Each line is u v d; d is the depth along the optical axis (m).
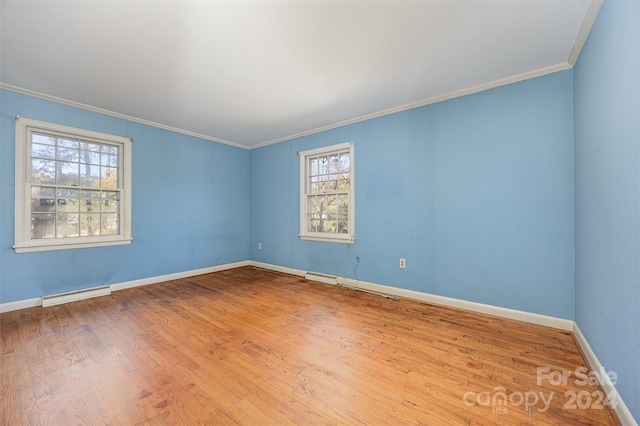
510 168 2.67
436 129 3.13
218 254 4.89
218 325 2.53
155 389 1.61
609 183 1.54
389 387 1.63
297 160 4.61
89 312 2.85
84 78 2.65
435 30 1.96
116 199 3.67
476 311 2.86
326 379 1.71
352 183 3.86
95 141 3.48
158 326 2.50
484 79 2.70
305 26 1.91
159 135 4.08
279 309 2.95
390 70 2.52
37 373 1.76
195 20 1.84
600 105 1.69
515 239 2.65
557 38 2.04
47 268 3.11
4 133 2.83
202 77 2.65
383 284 3.57
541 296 2.52
